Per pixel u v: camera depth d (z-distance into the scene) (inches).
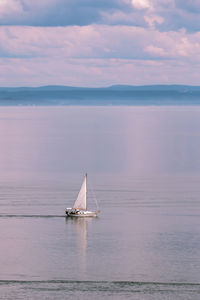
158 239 6003.9
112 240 5994.1
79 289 4709.6
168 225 6535.4
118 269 5162.4
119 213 7101.4
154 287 4756.4
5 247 5757.9
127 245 5816.9
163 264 5280.5
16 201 7696.9
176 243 5876.0
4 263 5300.2
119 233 6240.2
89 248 5728.3
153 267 5206.7
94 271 5108.3
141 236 6107.3
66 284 4808.1
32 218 6840.6
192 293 4640.8
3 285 4781.0
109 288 4729.3
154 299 4517.7
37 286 4756.4
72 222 6673.2
